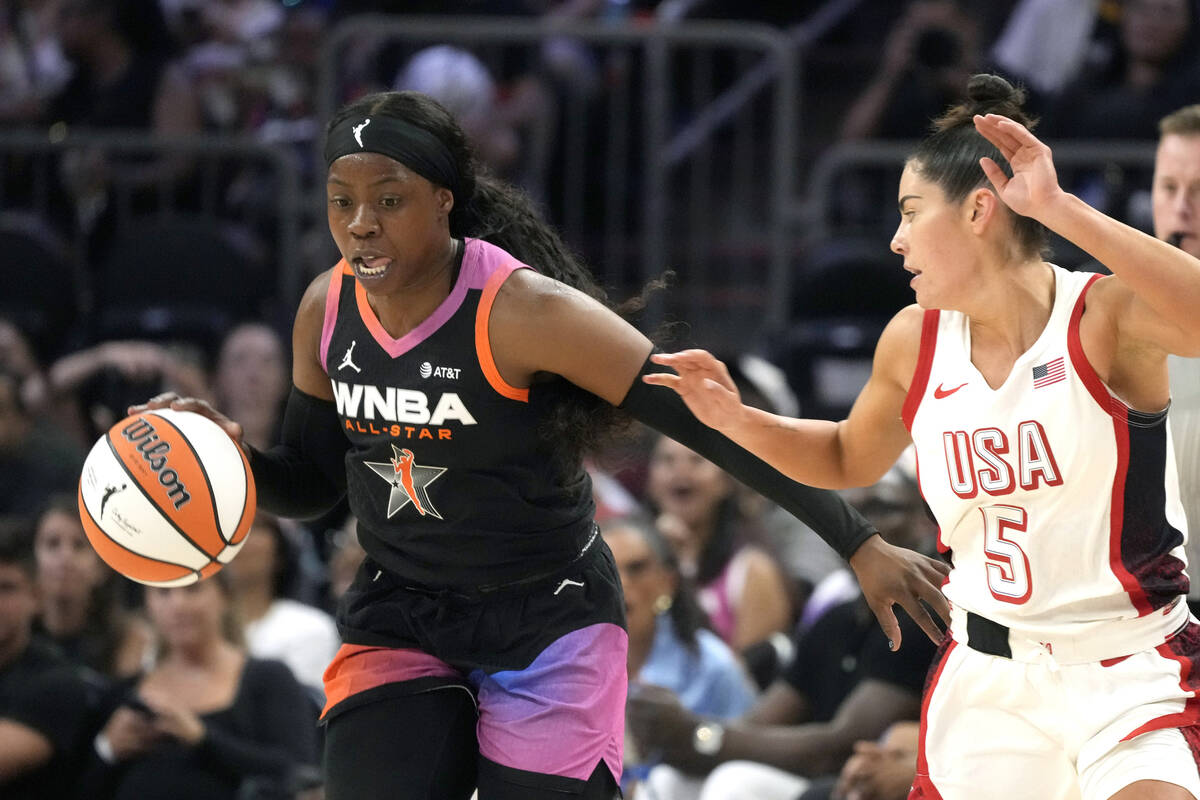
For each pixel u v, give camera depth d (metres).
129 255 24.58
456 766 10.59
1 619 16.84
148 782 16.12
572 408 10.28
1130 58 26.09
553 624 10.53
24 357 23.55
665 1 31.73
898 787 14.11
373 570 11.02
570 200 26.27
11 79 28.94
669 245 27.28
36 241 24.92
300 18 30.25
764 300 26.98
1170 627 9.55
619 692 10.70
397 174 9.74
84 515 10.80
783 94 25.73
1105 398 9.25
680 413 10.16
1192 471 11.55
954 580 9.97
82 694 16.84
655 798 15.49
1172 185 12.47
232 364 23.00
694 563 20.06
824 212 25.22
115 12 28.48
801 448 10.05
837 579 18.23
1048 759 9.73
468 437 10.12
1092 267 18.19
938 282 9.55
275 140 27.53
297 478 11.40
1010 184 8.86
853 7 31.97
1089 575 9.46
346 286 10.48
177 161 26.05
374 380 10.27
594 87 26.58
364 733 10.57
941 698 10.03
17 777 16.50
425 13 29.89
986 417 9.48
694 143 26.77
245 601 18.69
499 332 9.97
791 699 16.70
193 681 16.81
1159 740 9.23
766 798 15.29
